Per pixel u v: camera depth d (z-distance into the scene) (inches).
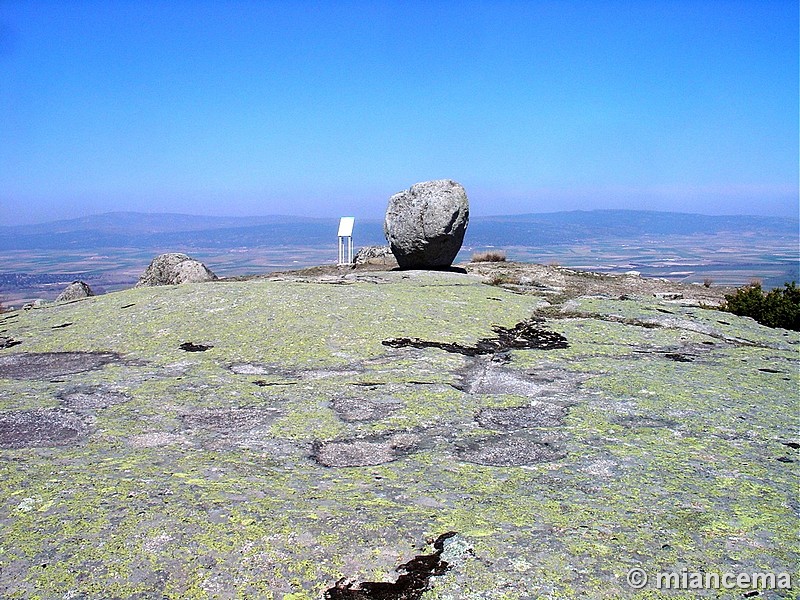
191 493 195.6
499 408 294.7
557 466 225.6
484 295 628.4
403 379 343.9
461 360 393.4
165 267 995.3
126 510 183.3
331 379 344.2
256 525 175.5
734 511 190.7
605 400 307.9
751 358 415.2
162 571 155.6
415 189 914.7
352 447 244.4
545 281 926.4
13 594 147.3
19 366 396.8
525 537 173.2
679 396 314.2
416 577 154.9
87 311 549.0
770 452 241.3
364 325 462.6
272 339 428.8
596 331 484.1
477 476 216.1
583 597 148.4
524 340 458.9
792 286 631.2
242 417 279.0
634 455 236.5
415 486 206.5
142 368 375.2
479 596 148.6
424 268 924.6
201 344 427.2
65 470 214.7
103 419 274.2
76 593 147.9
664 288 926.4
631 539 173.5
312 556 161.9
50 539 168.2
